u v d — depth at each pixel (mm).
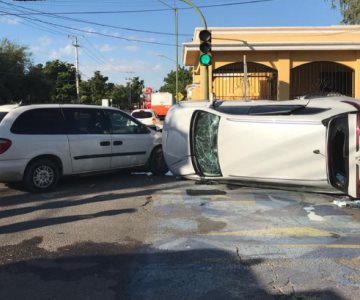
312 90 19781
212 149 9445
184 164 9836
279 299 4336
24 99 51281
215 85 19750
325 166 7883
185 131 9758
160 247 5809
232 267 5121
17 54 49781
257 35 18625
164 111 48812
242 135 8664
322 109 8172
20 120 8961
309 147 7996
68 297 4441
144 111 29703
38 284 4750
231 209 7617
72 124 9719
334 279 4762
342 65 19547
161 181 10266
